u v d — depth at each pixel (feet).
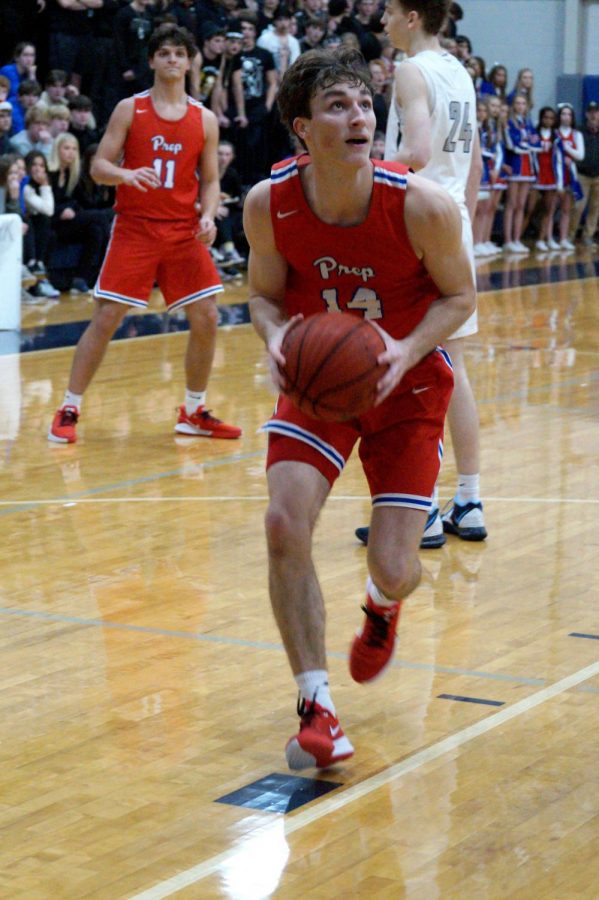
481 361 35.91
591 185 69.97
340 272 11.94
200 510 21.54
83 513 21.36
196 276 26.27
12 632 15.88
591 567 18.49
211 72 53.42
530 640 15.55
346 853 10.34
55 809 11.24
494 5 77.56
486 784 11.59
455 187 19.57
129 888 9.86
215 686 14.15
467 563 18.75
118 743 12.66
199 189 28.55
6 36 52.49
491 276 55.83
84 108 48.16
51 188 47.26
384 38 63.00
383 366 11.02
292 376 11.10
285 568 11.84
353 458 25.07
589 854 10.25
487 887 9.77
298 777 11.85
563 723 12.98
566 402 30.42
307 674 11.82
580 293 50.55
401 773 11.86
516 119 65.05
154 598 17.19
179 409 27.40
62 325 41.06
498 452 25.40
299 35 58.90
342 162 11.10
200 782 11.76
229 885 9.88
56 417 26.58
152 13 51.16
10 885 9.91
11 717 13.30
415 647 15.34
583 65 76.74
